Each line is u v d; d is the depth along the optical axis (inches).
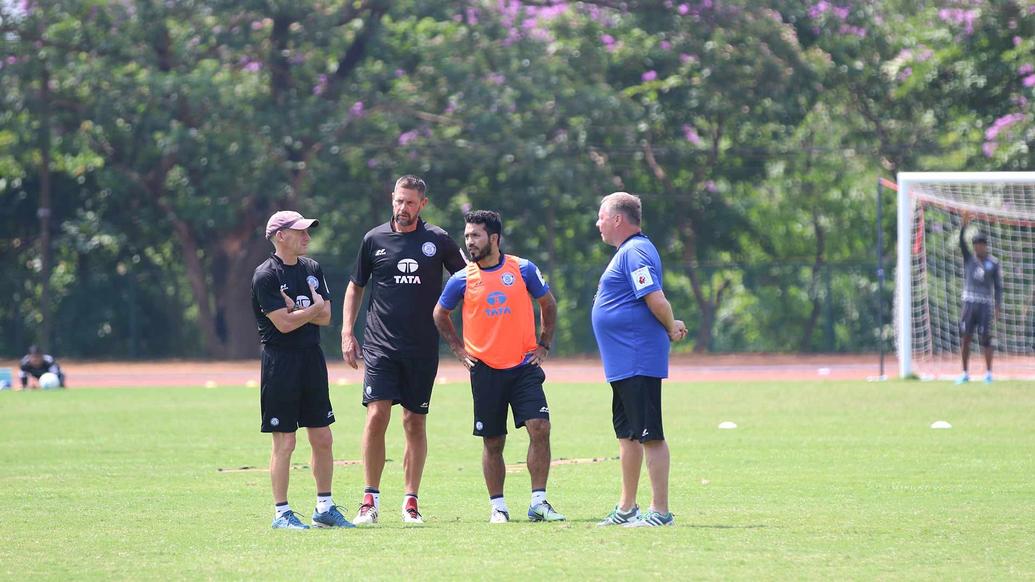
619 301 1232.8
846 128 6127.0
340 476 1722.4
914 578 978.1
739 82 5836.6
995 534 1184.8
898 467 1739.7
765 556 1070.4
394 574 1003.9
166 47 5536.4
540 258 6156.5
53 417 2711.6
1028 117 5280.5
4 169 5930.1
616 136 5851.4
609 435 2231.8
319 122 5447.8
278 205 5664.4
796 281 5940.0
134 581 987.3
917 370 4220.0
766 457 1870.1
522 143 5541.3
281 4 5319.9
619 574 994.7
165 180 5762.8
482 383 1336.1
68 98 5620.1
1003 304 4722.0
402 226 1387.8
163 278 6146.7
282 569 1031.6
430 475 1737.2
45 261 5590.6
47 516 1352.1
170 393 3531.0
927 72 5787.4
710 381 3809.1
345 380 4138.8
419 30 5718.5
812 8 5846.5
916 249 4067.4
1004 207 4507.9
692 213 6195.9
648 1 5797.2
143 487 1609.3
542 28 5851.4
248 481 1672.0
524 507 1434.5
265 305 1254.9
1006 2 5629.9
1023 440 2068.2
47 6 5329.7
